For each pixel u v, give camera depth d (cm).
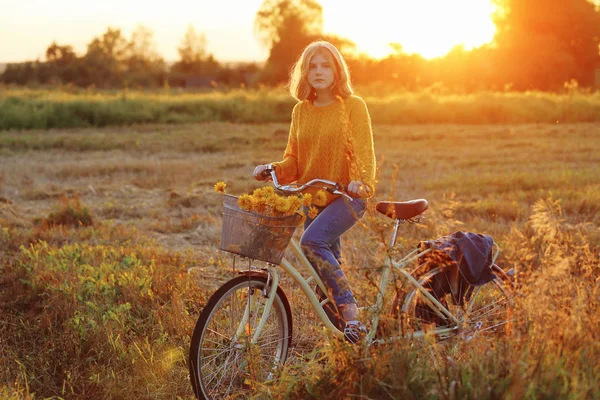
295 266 702
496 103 3162
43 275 625
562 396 308
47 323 524
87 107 2911
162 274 636
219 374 421
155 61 8462
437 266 456
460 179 1353
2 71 6975
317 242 422
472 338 411
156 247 806
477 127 2814
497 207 1001
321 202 431
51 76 6944
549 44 5609
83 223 978
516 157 1791
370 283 402
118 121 2945
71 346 482
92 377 435
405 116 3083
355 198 420
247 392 421
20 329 524
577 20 5722
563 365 329
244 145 2172
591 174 1357
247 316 412
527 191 1213
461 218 965
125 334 503
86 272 629
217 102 3200
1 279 640
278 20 7238
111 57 7462
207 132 2581
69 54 7456
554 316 372
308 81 444
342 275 421
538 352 339
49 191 1303
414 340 380
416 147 2103
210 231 935
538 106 3159
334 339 376
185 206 1162
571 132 2562
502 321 466
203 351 453
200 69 8731
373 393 351
